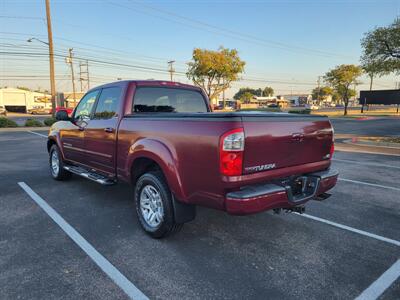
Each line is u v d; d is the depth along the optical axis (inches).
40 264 121.0
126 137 156.7
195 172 119.0
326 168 151.0
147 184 145.6
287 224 165.6
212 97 1253.7
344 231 157.4
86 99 206.2
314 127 139.1
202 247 137.1
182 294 102.8
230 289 105.8
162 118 135.0
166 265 121.3
